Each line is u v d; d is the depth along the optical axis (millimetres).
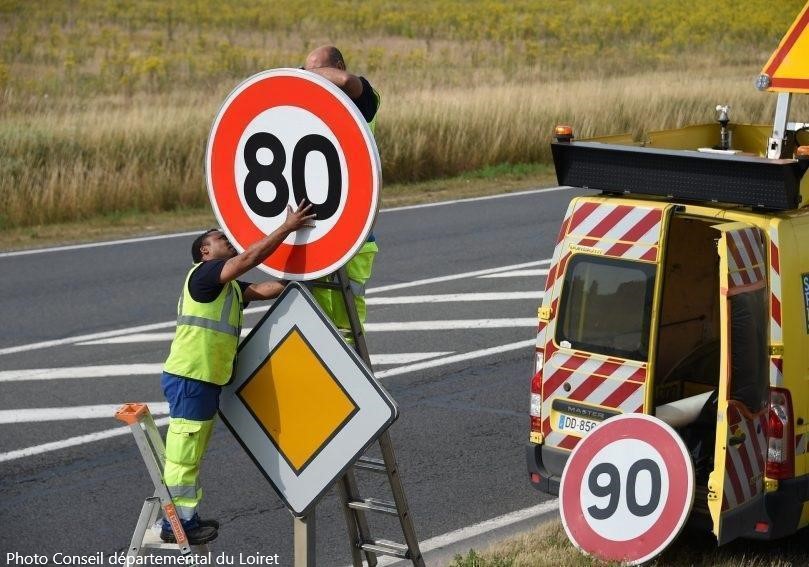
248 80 17797
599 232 26531
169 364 21875
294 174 17625
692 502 24031
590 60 161500
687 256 30609
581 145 26625
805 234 25188
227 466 32656
